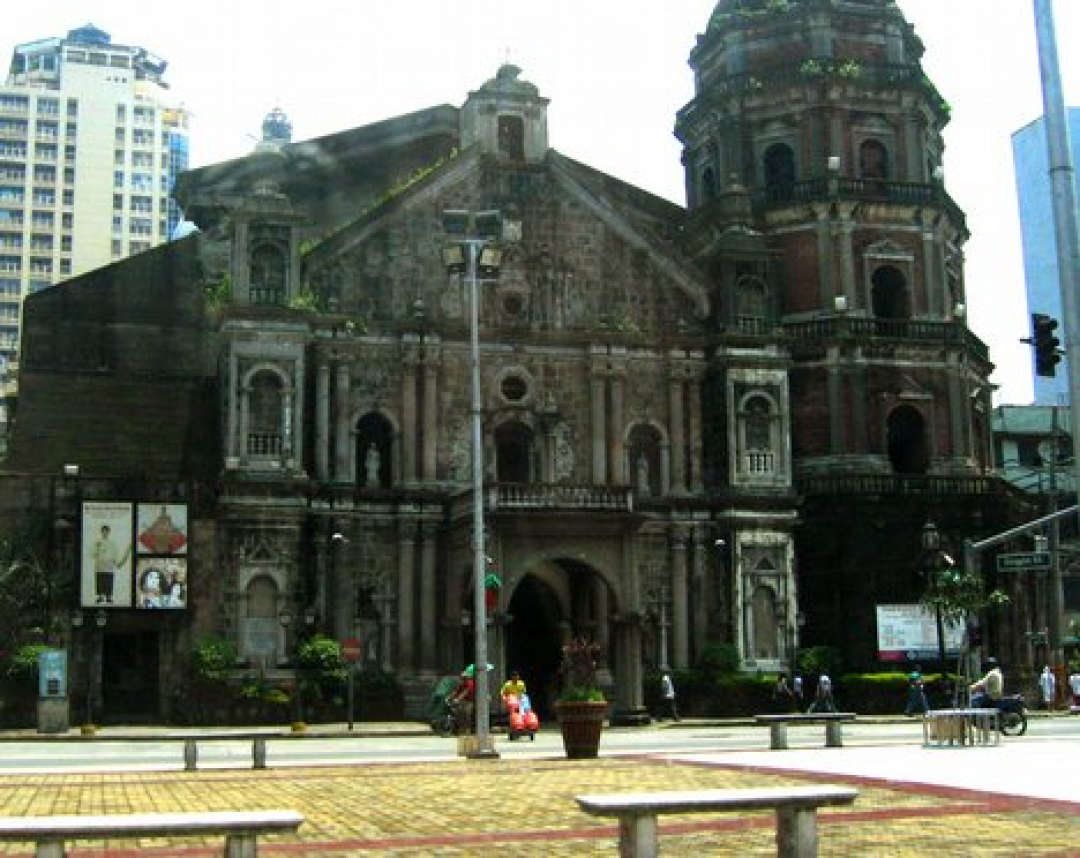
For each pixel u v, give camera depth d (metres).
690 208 67.94
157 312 61.25
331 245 54.69
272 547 50.56
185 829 11.53
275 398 51.66
